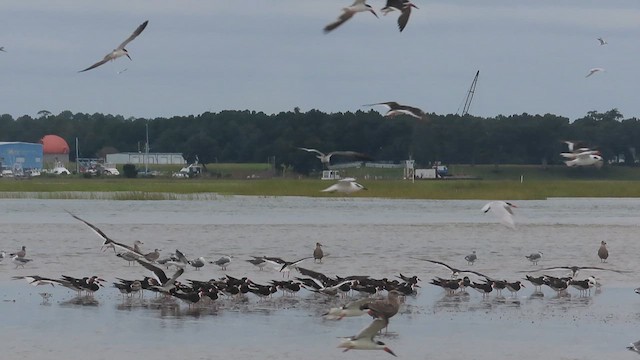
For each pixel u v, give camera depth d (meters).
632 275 50.25
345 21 21.48
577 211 98.00
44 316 38.25
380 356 32.28
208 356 32.00
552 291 45.22
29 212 92.19
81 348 32.94
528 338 34.88
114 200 115.62
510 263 54.47
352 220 83.00
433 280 45.59
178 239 66.06
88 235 68.12
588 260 56.12
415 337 34.97
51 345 33.38
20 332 35.34
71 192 132.88
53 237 66.69
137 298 42.50
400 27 21.73
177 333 35.31
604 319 38.34
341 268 51.69
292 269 50.31
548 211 98.00
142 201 113.94
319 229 73.88
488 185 134.38
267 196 127.94
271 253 58.19
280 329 36.06
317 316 38.56
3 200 114.19
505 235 69.81
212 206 103.88
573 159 34.47
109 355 32.06
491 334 35.53
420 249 60.69
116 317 38.12
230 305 41.00
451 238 67.50
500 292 44.91
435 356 32.34
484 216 88.38
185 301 40.34
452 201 117.75
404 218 85.75
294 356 32.09
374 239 66.50
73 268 51.03
